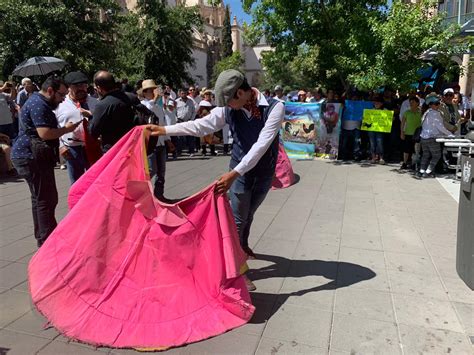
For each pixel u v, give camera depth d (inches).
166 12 773.3
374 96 418.3
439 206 254.2
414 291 145.9
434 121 333.7
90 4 698.8
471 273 139.9
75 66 670.5
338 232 206.7
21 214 233.3
